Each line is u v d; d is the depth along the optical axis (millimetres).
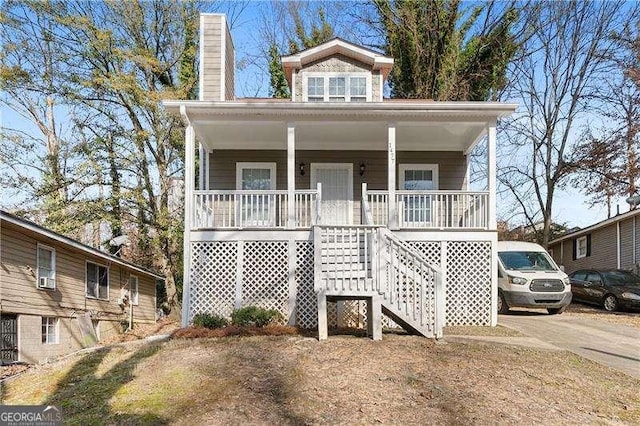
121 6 20125
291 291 10773
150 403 6219
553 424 5473
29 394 7035
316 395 6223
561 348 8750
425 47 23281
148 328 19625
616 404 6125
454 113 11031
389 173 11203
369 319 9406
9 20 18812
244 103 10734
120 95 20250
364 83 13992
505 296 13406
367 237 9234
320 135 12656
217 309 10812
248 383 6684
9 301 11430
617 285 15766
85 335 15219
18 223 11070
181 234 21828
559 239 24641
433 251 11117
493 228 11109
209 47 14195
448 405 5891
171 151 21828
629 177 21469
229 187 13773
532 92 23641
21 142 19844
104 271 17328
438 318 9008
